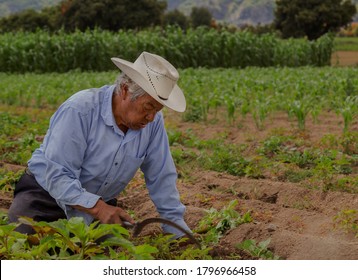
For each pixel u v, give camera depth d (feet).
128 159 17.48
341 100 48.55
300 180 28.50
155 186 18.30
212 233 19.79
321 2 228.63
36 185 18.06
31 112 51.11
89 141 17.08
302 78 66.59
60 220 15.42
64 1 224.12
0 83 69.36
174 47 104.78
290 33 234.17
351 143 34.58
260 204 24.26
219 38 106.83
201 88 56.54
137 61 16.38
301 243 19.22
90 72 99.25
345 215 21.90
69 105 16.93
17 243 15.62
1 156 32.12
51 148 16.85
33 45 102.73
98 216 16.78
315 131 40.40
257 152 33.73
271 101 46.68
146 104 16.31
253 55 108.58
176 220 18.38
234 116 47.03
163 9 227.61
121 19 220.02
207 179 28.50
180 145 35.76
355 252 18.51
